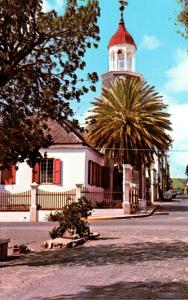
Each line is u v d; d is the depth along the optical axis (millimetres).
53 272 12758
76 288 10391
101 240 20000
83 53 15172
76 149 37875
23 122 15055
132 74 55250
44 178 37812
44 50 14828
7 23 13977
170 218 33906
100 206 37531
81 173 37688
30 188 36156
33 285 10938
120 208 36938
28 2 13953
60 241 18734
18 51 14430
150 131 40594
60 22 14719
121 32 57000
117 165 42594
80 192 35344
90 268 13227
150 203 53875
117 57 56594
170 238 20359
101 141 40594
